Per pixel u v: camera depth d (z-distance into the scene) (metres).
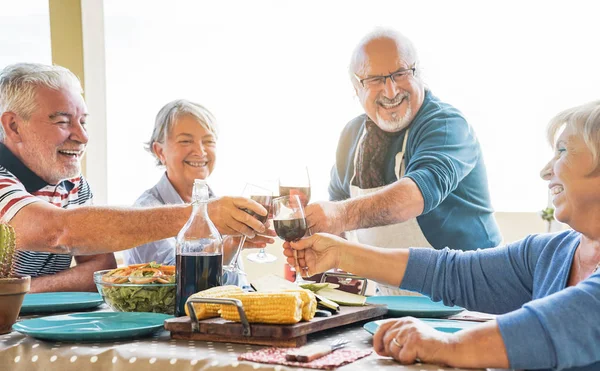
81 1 4.00
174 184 3.04
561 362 1.21
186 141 2.97
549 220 4.00
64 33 4.02
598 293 1.26
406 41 3.00
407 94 2.97
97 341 1.37
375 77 2.99
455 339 1.23
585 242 1.53
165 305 1.71
